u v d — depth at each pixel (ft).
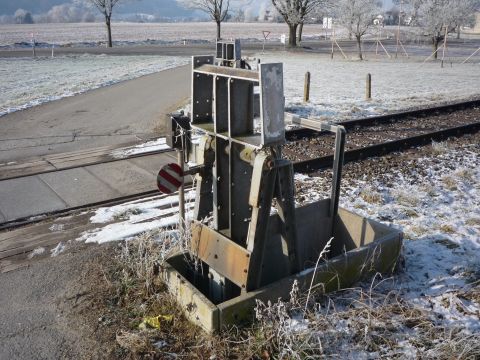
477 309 14.14
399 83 71.41
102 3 159.74
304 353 11.77
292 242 13.92
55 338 12.84
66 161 29.58
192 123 14.65
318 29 316.60
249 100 13.16
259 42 189.98
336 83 71.20
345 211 17.31
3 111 47.78
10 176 26.63
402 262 16.24
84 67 95.91
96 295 14.67
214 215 14.29
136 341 12.34
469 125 37.55
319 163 28.12
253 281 13.04
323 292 13.93
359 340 12.57
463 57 127.85
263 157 12.02
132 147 32.86
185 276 15.42
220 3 164.25
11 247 18.07
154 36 235.20
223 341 12.13
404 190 23.99
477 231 19.56
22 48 153.89
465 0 130.93
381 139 35.29
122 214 20.88
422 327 13.20
